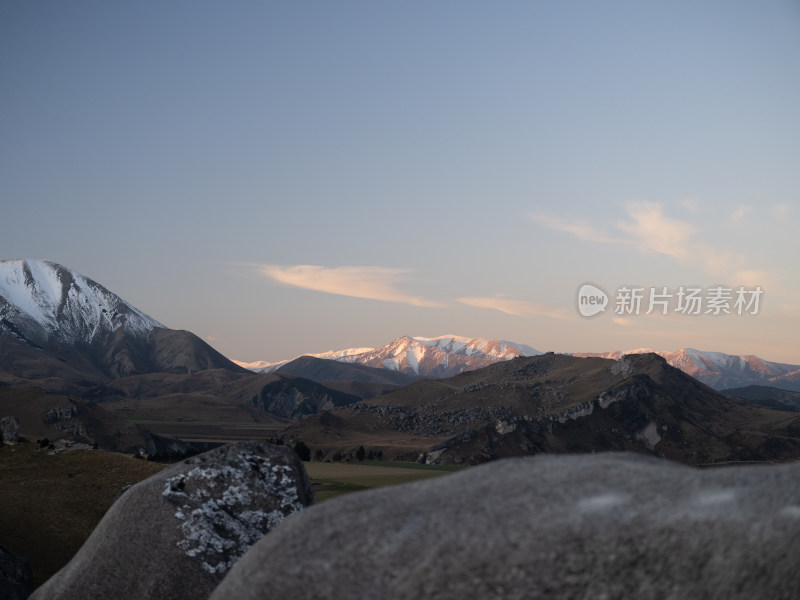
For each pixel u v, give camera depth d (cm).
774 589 425
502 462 587
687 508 462
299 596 513
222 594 564
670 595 443
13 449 6894
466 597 470
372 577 499
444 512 523
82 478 6034
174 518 901
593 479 518
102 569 900
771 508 445
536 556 465
